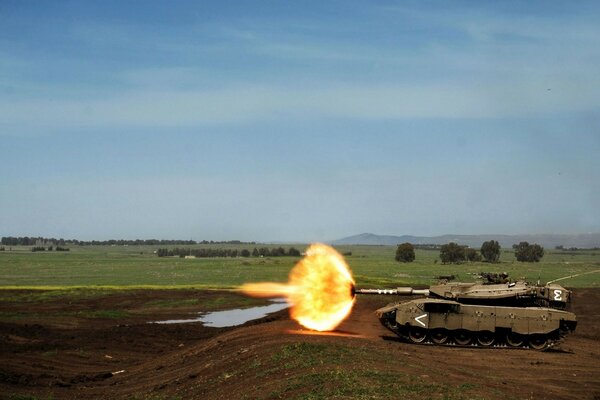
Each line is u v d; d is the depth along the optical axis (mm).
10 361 38062
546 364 33094
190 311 67938
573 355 36375
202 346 37281
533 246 168375
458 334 37219
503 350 36812
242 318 62562
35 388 32656
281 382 25094
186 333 49375
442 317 36656
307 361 27469
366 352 29188
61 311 64688
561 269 127438
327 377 24375
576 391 27828
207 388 27953
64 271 137250
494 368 31266
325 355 28219
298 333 36688
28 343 44219
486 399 22500
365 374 24516
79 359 40344
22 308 66188
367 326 45688
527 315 36531
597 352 38469
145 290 84812
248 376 27719
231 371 29266
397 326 37469
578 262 170625
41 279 111938
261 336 35500
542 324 36438
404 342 37812
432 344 37406
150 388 31016
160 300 74875
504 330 36906
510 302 37781
